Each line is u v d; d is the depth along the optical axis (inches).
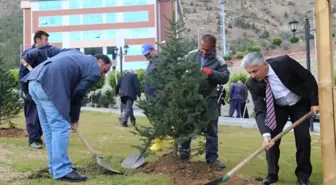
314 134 404.5
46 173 201.0
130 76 439.8
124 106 469.4
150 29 2504.9
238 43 3511.3
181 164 202.4
